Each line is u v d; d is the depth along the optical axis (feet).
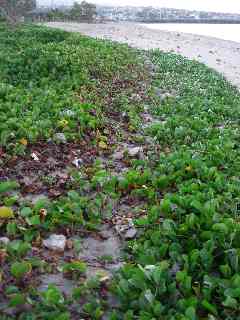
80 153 7.44
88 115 8.56
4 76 11.32
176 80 14.02
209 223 4.93
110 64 13.32
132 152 7.68
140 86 12.50
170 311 3.87
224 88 14.61
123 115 9.77
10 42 15.84
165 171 6.73
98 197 5.93
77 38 16.81
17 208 5.58
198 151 7.52
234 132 8.99
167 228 4.91
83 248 5.03
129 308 4.02
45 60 12.17
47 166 6.77
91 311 4.02
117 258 4.89
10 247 4.63
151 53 18.52
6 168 6.48
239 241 4.73
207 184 6.12
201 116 10.03
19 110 8.30
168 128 8.78
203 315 3.96
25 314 3.89
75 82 10.79
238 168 7.06
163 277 4.24
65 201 5.65
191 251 4.54
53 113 8.47
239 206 5.61
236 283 4.10
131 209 5.86
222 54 23.47
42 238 5.05
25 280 4.32
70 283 4.45
